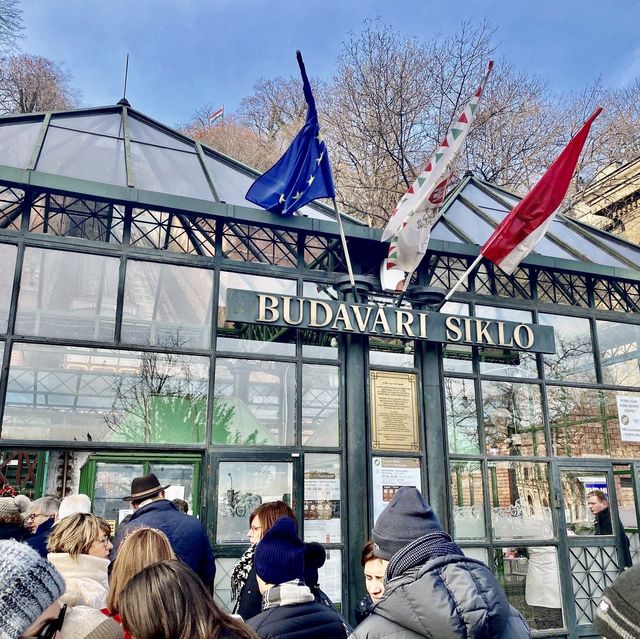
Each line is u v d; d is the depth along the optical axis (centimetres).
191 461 700
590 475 866
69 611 203
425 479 775
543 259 902
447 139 787
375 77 2467
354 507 723
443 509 768
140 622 166
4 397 633
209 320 736
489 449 823
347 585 700
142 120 961
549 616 780
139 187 767
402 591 205
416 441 784
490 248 805
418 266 858
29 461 731
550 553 808
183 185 816
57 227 698
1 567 156
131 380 697
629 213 2031
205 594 179
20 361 661
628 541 849
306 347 771
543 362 891
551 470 843
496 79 2592
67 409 668
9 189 688
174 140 948
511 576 782
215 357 726
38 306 671
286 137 3247
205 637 166
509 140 2538
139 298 714
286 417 741
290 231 797
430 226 783
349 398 762
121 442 670
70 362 681
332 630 251
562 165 812
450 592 201
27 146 768
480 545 778
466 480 799
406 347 820
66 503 462
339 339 788
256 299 723
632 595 123
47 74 3647
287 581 263
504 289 912
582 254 1006
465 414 826
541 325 854
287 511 390
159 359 711
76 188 683
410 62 2488
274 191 765
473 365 848
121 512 670
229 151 3138
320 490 728
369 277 810
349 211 2275
